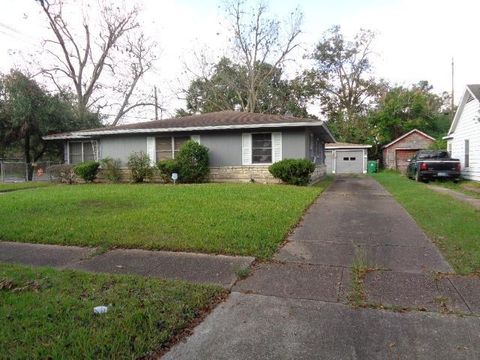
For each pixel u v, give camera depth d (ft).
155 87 106.52
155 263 15.99
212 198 32.68
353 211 27.91
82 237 20.07
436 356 8.77
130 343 9.30
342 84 139.74
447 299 11.93
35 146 72.59
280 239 19.24
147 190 40.32
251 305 11.78
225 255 16.98
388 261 15.80
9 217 25.50
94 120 78.95
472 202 31.40
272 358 8.86
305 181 46.73
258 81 109.50
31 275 14.33
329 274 14.43
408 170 67.21
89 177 56.85
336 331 10.05
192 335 9.96
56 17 86.69
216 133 53.36
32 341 9.30
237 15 102.73
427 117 123.03
